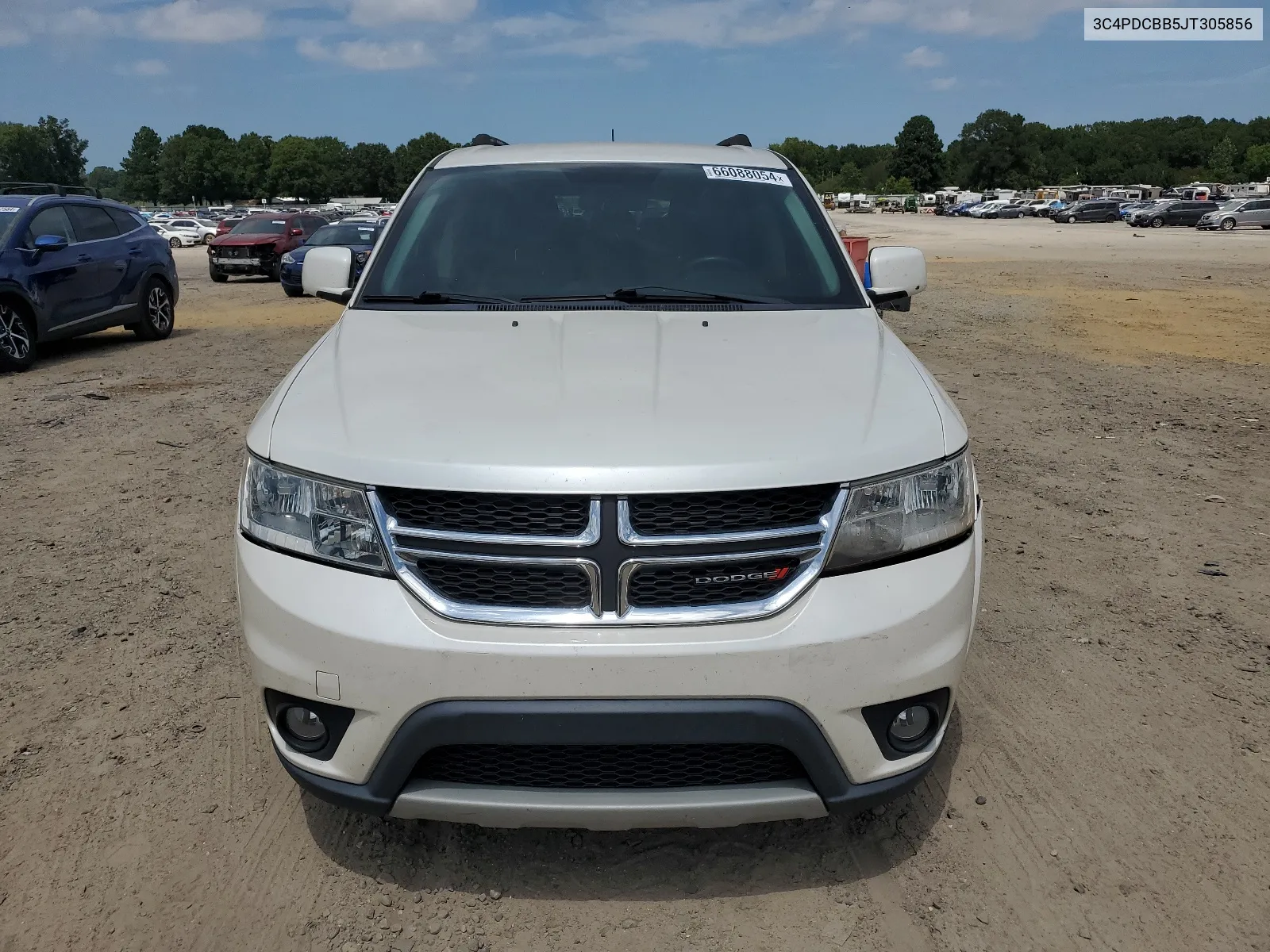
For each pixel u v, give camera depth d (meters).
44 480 5.61
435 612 2.03
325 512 2.12
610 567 2.00
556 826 2.09
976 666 3.38
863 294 3.19
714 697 2.00
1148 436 6.60
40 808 2.62
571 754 2.10
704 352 2.59
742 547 2.03
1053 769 2.80
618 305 3.02
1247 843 2.48
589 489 1.99
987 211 81.25
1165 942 2.17
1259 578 4.13
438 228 3.36
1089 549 4.46
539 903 2.30
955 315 13.36
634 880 2.38
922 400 2.38
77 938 2.18
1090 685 3.26
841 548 2.08
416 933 2.21
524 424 2.16
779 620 2.03
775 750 2.12
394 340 2.73
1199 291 16.52
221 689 3.23
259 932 2.21
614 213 3.39
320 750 2.18
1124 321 12.65
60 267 9.91
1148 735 2.97
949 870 2.40
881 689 2.07
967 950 2.15
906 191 139.50
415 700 2.01
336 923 2.23
